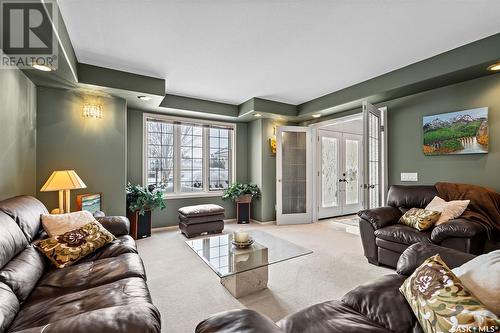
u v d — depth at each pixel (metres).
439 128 3.24
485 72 2.75
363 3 1.98
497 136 2.79
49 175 3.11
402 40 2.53
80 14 2.08
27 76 2.76
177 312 1.93
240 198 5.09
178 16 2.13
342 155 6.12
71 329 0.85
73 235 1.95
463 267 1.20
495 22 2.22
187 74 3.38
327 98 4.30
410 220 2.76
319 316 1.16
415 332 1.06
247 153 5.63
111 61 2.96
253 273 2.24
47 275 1.63
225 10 2.05
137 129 4.41
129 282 1.50
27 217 1.82
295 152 5.33
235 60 2.97
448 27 2.30
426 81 3.02
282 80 3.63
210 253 2.38
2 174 2.21
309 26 2.29
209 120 5.17
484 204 2.61
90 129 3.38
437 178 3.29
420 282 1.16
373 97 3.68
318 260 3.01
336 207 5.96
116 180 3.56
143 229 4.00
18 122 2.54
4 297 1.14
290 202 5.25
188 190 5.00
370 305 1.24
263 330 0.79
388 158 3.83
